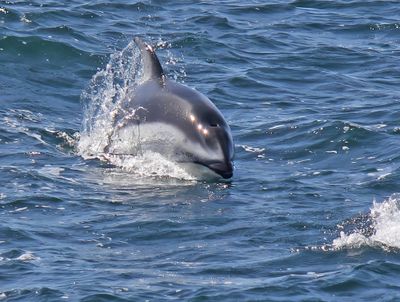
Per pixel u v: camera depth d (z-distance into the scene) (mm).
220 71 91188
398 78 91750
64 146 72750
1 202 61938
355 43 100750
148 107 70438
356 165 70125
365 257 54594
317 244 56500
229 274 52938
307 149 73250
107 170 68688
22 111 78875
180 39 97438
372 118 79812
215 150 67188
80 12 102000
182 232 58812
